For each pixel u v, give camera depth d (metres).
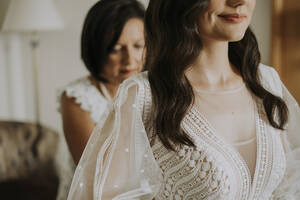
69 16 3.57
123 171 1.03
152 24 1.09
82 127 1.66
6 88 3.82
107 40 1.66
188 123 1.05
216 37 1.01
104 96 1.74
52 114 3.86
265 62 2.82
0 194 2.78
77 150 1.63
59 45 3.67
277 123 1.16
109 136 1.04
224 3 0.97
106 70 1.73
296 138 1.23
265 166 1.09
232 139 1.08
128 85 1.08
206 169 1.02
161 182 1.04
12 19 3.28
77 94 1.70
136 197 1.03
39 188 2.89
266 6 2.76
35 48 3.58
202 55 1.09
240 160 1.05
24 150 3.10
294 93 2.68
